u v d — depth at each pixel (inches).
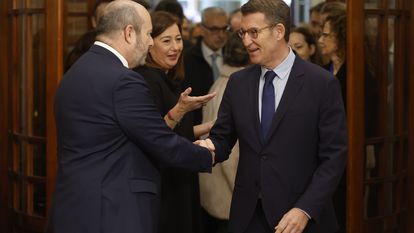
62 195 114.9
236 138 132.6
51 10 173.3
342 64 175.0
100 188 111.9
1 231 193.2
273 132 120.5
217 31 237.5
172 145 116.3
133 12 118.0
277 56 121.5
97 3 182.7
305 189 120.8
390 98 183.3
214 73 239.0
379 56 177.2
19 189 189.3
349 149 171.2
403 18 185.5
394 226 187.0
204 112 178.2
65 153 116.7
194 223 154.3
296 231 115.8
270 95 122.8
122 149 114.6
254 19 119.5
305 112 119.7
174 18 148.5
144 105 113.9
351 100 169.6
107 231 111.2
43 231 181.9
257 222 123.8
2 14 190.4
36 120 182.4
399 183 188.1
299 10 292.5
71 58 172.7
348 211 172.9
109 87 112.8
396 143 186.5
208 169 123.6
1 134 192.2
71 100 115.6
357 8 167.6
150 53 147.4
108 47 118.0
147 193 116.0
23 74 185.8
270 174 120.6
